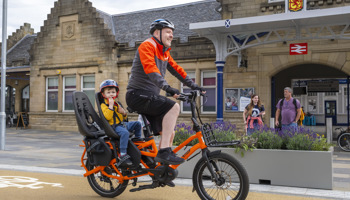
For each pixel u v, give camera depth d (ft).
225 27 41.06
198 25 42.04
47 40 71.56
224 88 52.95
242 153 20.21
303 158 19.08
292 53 46.73
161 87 13.33
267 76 50.60
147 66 13.58
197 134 14.23
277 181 19.54
